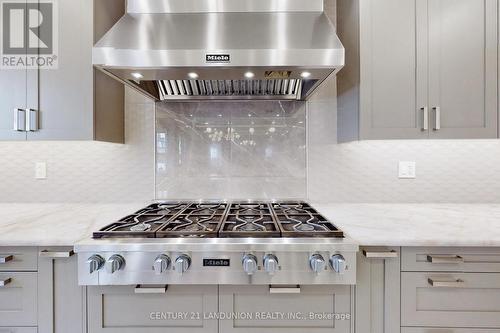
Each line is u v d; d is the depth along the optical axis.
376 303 1.09
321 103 1.76
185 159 1.77
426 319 1.08
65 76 1.44
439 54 1.38
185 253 1.01
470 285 1.07
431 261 1.06
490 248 1.07
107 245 1.01
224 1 1.35
